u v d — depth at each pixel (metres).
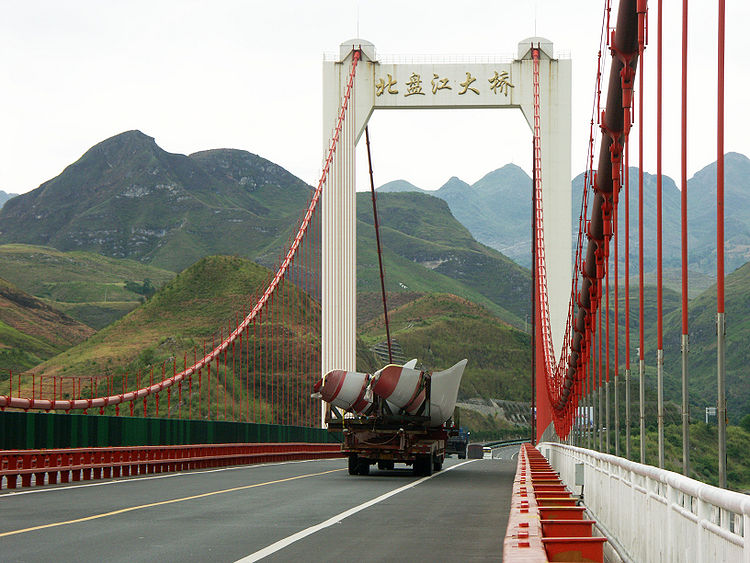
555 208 99.69
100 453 36.34
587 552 9.52
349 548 15.65
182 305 182.25
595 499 22.33
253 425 57.75
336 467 50.91
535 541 8.56
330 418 42.44
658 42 22.31
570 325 50.84
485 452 139.00
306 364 131.00
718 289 13.35
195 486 31.92
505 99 101.56
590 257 38.88
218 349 73.62
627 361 27.20
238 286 185.62
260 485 32.94
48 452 32.09
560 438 60.94
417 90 101.94
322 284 96.44
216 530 18.16
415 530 18.66
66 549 15.09
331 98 102.19
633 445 65.19
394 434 40.53
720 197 14.21
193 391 119.69
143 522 19.56
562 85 101.12
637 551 13.91
